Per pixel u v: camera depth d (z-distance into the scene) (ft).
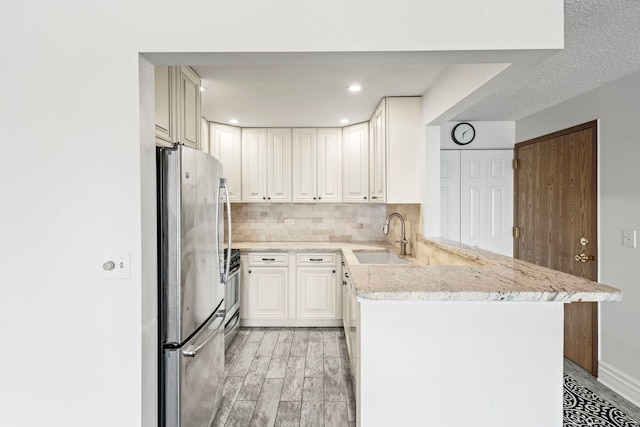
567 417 7.14
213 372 6.67
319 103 10.12
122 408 4.66
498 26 4.49
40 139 4.58
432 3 4.51
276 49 4.52
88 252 4.62
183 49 4.52
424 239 9.36
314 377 8.62
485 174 12.14
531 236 11.23
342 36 4.53
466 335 4.34
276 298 12.11
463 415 4.36
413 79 8.23
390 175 9.60
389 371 4.36
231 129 12.57
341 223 13.88
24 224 4.61
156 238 5.09
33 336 4.65
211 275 6.60
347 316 9.68
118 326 4.66
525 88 8.72
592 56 6.81
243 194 12.85
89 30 4.53
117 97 4.56
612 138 8.27
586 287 4.03
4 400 4.65
